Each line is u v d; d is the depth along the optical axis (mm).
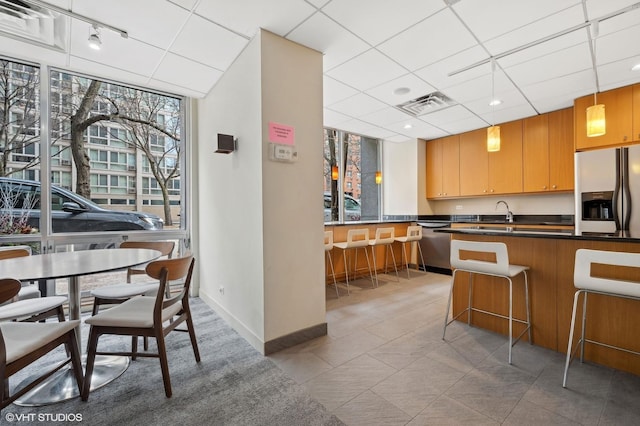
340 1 1888
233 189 2602
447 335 2449
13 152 2695
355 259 4535
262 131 2148
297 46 2357
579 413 1483
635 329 1827
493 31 2232
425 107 3883
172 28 2141
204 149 3385
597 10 1994
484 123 4605
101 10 1939
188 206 3600
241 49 2410
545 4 1934
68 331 1551
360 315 2936
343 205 5355
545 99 3617
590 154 3354
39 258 1971
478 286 2625
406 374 1864
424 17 2059
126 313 1728
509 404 1562
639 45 2414
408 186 5652
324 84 3158
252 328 2295
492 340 2346
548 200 4492
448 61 2676
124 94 3250
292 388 1730
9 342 1340
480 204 5258
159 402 1610
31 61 2682
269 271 2174
